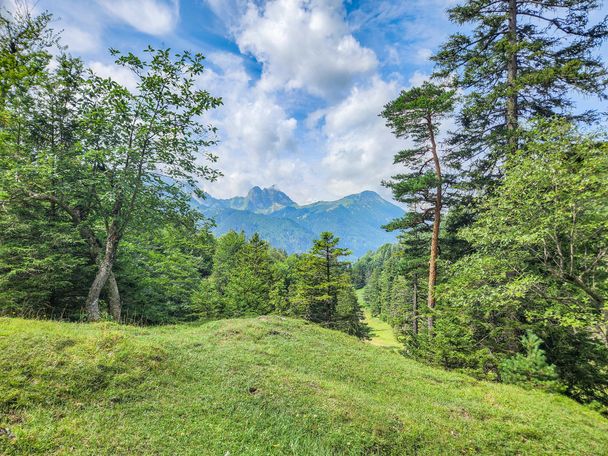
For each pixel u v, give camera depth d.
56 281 13.82
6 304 12.48
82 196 14.61
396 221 20.67
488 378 12.87
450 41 16.34
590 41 13.38
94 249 15.50
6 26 6.88
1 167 12.49
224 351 10.07
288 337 13.53
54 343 6.56
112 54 12.70
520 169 10.42
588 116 13.37
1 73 6.16
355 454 5.58
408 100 17.78
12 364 5.55
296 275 33.84
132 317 18.86
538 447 6.45
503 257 11.60
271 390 7.32
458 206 17.72
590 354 11.24
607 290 9.78
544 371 10.62
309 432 6.02
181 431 5.22
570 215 8.96
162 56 13.43
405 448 6.05
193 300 24.55
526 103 14.84
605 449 6.54
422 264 21.55
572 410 8.73
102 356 6.66
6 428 4.27
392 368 11.38
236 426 5.74
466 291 12.17
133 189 13.55
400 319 28.70
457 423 7.24
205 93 14.56
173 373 7.15
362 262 132.62
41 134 15.02
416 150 18.97
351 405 7.23
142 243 21.23
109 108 13.35
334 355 11.96
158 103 14.27
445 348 13.83
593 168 8.82
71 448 4.22
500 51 14.11
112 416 5.20
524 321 13.72
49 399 5.12
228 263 43.34
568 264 10.16
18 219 13.30
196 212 16.31
